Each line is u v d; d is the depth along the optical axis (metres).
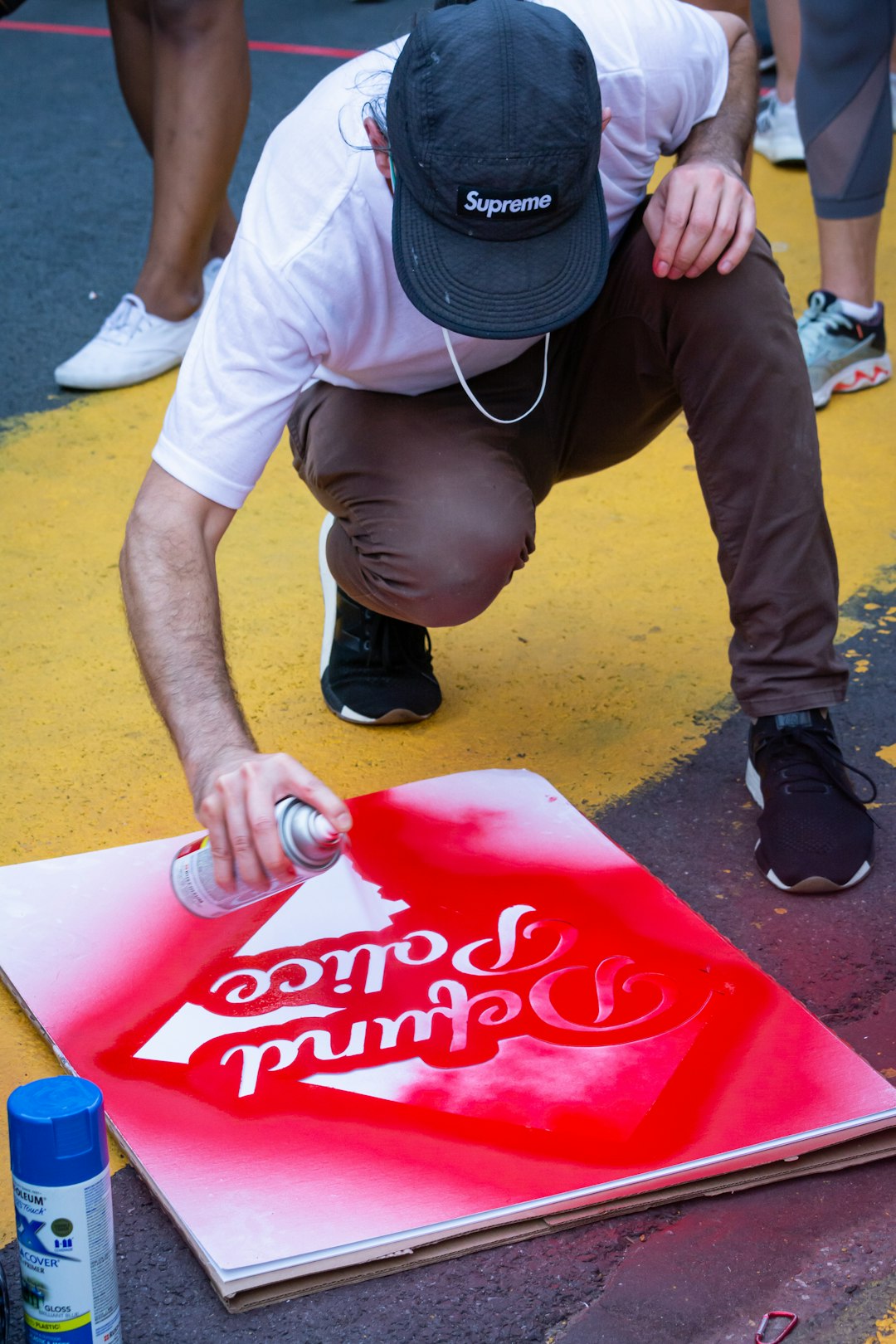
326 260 1.61
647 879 1.91
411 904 1.87
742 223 1.78
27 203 4.38
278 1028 1.67
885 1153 1.54
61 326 3.68
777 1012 1.68
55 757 2.21
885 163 3.18
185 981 1.75
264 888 1.27
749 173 2.05
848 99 3.09
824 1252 1.44
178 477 1.58
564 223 1.51
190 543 1.56
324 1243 1.39
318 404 2.02
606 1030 1.65
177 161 3.26
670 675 2.42
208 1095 1.57
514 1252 1.44
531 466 2.05
